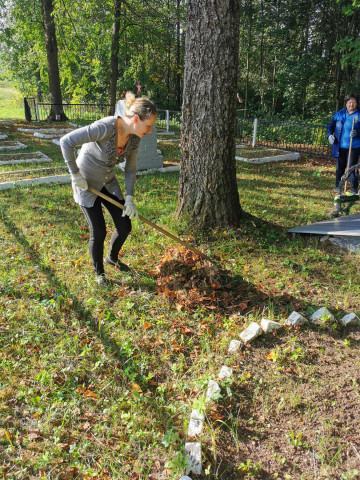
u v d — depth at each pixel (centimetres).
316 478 221
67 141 325
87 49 2266
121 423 253
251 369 299
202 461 228
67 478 218
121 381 285
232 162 508
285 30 1962
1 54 2784
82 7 1908
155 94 2678
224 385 277
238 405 268
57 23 1842
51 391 272
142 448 238
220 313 367
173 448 236
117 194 389
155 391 278
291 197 723
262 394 277
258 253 479
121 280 409
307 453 236
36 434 240
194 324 351
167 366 302
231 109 480
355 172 657
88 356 307
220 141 487
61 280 405
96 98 2778
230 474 224
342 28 1852
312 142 1305
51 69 1869
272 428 253
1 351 307
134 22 1942
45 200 653
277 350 314
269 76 2391
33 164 914
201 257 424
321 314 359
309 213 631
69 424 250
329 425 252
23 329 331
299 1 1920
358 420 258
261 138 1453
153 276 420
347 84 1789
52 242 489
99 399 268
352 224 500
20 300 371
